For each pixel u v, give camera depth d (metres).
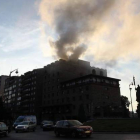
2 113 48.47
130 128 22.27
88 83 60.69
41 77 91.44
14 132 26.48
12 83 116.69
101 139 14.49
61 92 71.88
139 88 37.62
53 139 15.42
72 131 16.45
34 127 28.95
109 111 56.28
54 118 71.06
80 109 50.47
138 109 37.03
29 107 85.56
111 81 65.81
